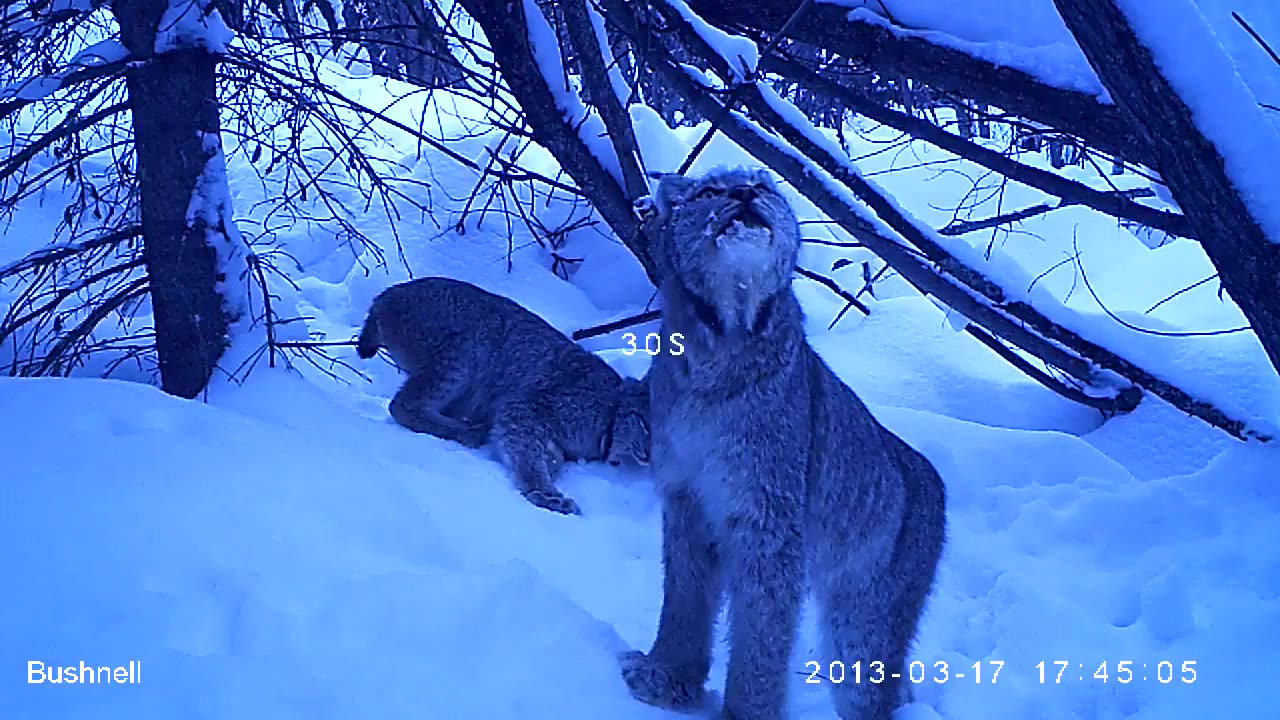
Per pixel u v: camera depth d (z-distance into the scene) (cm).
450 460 224
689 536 148
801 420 141
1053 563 200
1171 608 176
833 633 155
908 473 157
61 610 133
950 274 243
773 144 234
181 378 235
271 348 235
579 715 135
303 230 338
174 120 230
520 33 277
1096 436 269
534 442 231
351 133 380
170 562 143
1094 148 255
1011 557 201
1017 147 303
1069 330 236
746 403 139
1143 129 157
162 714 117
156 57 228
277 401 225
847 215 233
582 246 351
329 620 136
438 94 438
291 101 246
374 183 278
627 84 318
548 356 247
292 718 121
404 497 171
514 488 221
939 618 182
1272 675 151
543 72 281
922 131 251
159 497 155
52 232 324
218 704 120
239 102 251
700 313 138
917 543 156
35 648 126
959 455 240
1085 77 229
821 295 339
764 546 141
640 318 295
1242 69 213
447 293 254
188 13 231
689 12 239
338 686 126
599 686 142
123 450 166
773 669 142
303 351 267
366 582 143
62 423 175
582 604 174
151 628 132
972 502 222
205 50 232
